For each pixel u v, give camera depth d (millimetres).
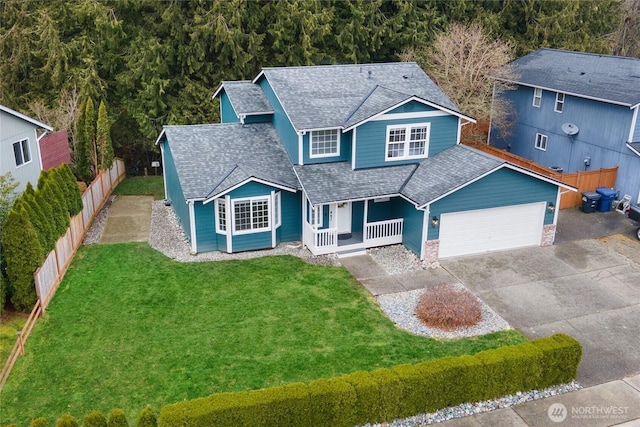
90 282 19672
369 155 22766
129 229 25078
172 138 23688
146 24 34625
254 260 21656
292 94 23641
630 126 26062
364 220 22609
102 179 28656
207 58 34531
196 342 16156
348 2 36219
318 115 22531
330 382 12914
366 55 37875
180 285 19547
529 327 17141
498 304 18469
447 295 17922
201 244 22250
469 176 20969
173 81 34312
